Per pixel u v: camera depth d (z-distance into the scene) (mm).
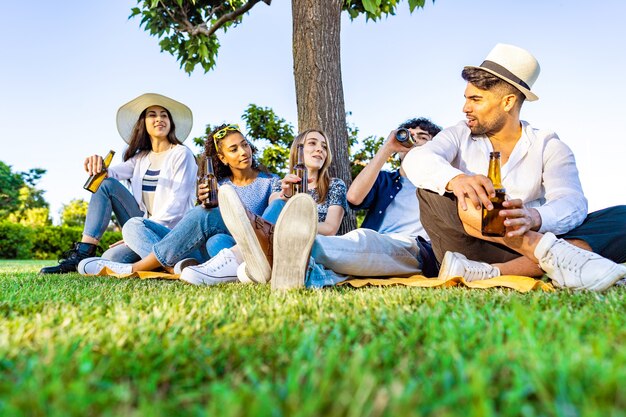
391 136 3207
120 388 645
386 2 5566
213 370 805
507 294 1830
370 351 816
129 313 1304
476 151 2707
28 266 6273
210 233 3107
